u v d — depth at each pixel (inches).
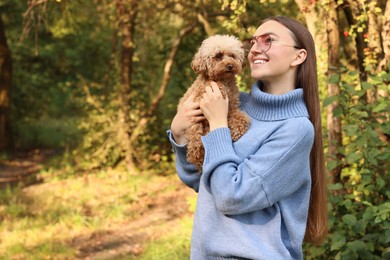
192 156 84.4
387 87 141.9
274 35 83.1
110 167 391.2
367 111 154.6
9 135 494.9
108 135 392.5
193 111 85.0
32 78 557.0
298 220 81.4
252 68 85.0
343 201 150.5
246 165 77.2
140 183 355.9
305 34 84.0
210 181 78.4
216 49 86.7
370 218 135.4
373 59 171.8
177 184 352.8
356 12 176.4
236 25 206.7
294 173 78.2
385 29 167.3
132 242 253.0
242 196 75.2
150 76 417.1
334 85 161.9
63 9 352.2
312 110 84.3
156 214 294.7
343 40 206.1
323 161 87.7
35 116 566.6
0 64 486.9
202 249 80.5
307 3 189.2
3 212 296.0
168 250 225.3
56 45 567.8
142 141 393.4
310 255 168.2
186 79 407.8
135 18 383.6
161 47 407.8
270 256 76.5
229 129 80.4
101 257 234.1
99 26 487.2
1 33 485.4
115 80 397.4
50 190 346.3
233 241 78.2
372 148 143.0
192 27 358.9
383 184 140.9
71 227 273.0
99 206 308.2
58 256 234.1
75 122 470.3
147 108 406.0
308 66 84.0
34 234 260.8
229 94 85.2
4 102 492.4
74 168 398.0
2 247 243.3
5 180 392.5
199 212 81.7
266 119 81.7
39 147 528.1
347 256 144.6
